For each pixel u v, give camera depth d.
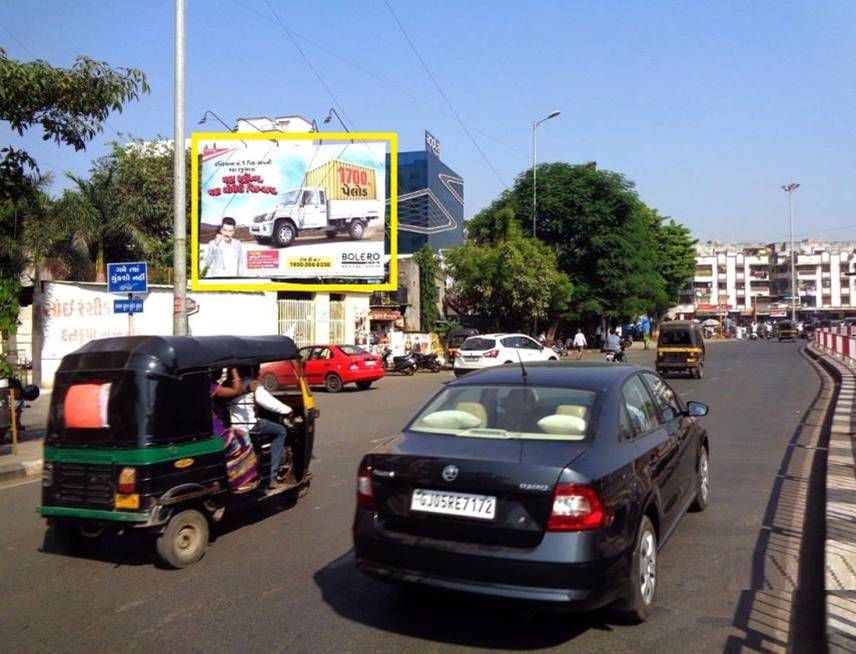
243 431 6.86
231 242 27.38
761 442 11.30
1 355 11.69
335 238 27.14
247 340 7.00
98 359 5.97
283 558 6.04
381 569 4.43
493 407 5.07
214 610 4.93
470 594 4.12
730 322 89.75
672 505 5.58
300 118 41.47
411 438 4.84
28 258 22.22
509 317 40.19
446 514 4.25
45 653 4.30
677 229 65.62
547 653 4.17
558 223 44.62
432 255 43.84
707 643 4.29
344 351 21.72
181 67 13.97
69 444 5.93
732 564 5.68
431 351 33.00
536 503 4.06
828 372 26.38
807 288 112.00
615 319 49.59
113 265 14.11
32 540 6.85
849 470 8.45
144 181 31.62
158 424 5.77
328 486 8.65
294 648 4.30
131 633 4.57
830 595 4.64
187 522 5.90
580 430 4.64
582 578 3.95
